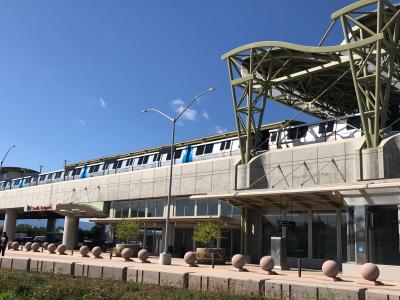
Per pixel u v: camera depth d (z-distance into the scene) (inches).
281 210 1327.5
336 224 1194.0
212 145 1752.0
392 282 794.8
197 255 1262.3
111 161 2281.0
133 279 751.7
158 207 1819.6
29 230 3730.3
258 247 1364.4
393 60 1200.2
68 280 712.4
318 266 1200.8
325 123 1413.6
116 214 2026.3
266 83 1530.5
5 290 588.4
